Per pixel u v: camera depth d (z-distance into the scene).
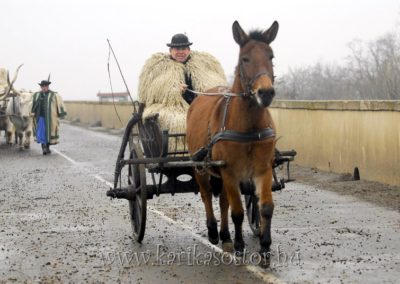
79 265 7.79
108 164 18.50
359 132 13.70
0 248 8.70
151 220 10.31
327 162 15.03
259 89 6.80
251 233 9.32
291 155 8.49
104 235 9.37
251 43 7.20
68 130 36.19
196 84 9.53
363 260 7.67
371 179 13.34
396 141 12.52
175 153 8.94
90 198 12.59
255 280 7.00
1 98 23.91
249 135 7.21
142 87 9.60
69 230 9.74
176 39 9.61
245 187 8.75
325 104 14.89
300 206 11.20
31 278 7.31
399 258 7.74
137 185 8.85
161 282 7.04
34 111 21.94
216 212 10.88
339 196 12.02
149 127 9.27
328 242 8.58
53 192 13.45
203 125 8.03
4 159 20.36
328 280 6.92
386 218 10.02
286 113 16.94
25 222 10.39
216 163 7.39
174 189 8.80
